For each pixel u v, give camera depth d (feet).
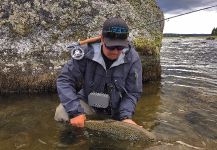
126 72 4.30
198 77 9.20
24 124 4.86
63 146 4.09
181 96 6.68
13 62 6.36
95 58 4.15
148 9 8.13
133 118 5.26
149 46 7.27
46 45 6.57
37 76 6.35
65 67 4.42
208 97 6.68
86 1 6.97
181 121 5.19
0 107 5.57
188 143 4.24
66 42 6.66
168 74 9.61
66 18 6.77
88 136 4.33
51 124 4.83
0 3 6.60
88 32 6.82
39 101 5.91
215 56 17.62
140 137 4.10
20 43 6.49
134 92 4.47
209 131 4.80
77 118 4.28
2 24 6.50
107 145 4.07
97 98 4.38
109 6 7.14
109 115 4.62
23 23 6.57
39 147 4.08
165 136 4.49
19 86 6.31
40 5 6.70
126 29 3.90
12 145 4.16
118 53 4.00
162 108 5.80
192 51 22.99
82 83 4.55
